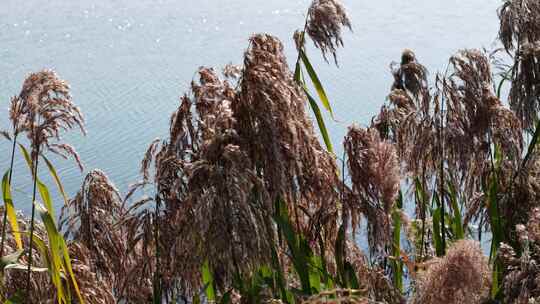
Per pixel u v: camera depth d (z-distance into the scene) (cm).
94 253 552
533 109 668
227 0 4328
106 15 3988
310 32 503
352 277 496
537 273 473
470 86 550
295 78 514
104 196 552
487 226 629
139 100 1898
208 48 2838
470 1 3572
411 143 598
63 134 1605
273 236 439
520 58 662
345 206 491
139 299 512
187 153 468
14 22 3703
